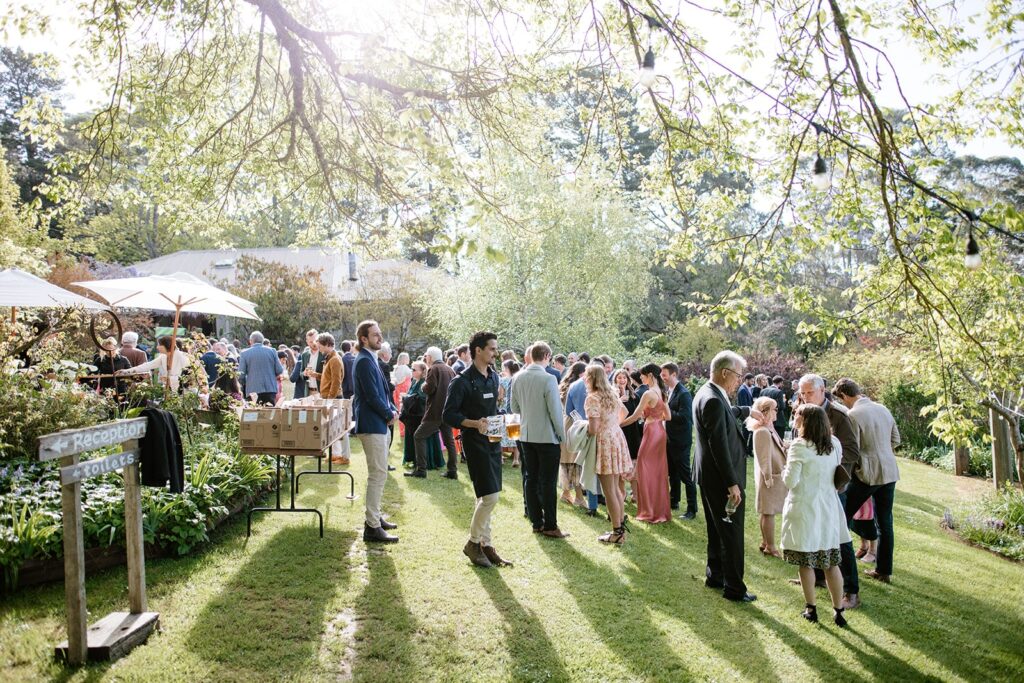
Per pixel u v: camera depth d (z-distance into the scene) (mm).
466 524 6383
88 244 28516
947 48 5379
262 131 7629
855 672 3908
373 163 6277
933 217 4812
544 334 18375
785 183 5234
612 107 5988
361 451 10367
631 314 22109
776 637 4312
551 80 6469
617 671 3736
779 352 23312
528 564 5375
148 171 7535
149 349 17016
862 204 5152
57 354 9102
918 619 4773
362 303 26047
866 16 5012
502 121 7109
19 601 4152
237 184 7895
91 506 4863
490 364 5496
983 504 8211
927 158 4988
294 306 24625
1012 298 6082
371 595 4562
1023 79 5441
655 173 5934
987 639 4516
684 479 7336
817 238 5488
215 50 7348
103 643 3488
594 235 18656
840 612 4551
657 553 5906
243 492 6480
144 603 3926
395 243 7395
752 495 8789
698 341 23172
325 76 7059
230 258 33938
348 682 3479
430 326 25172
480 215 5906
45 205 28578
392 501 7152
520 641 4020
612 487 6059
